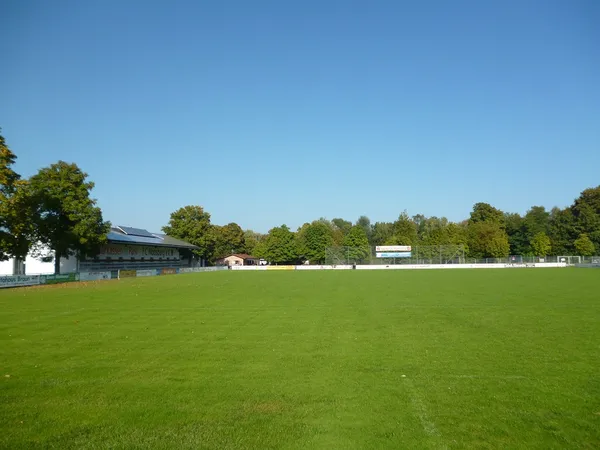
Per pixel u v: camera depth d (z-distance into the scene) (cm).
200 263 9906
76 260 5806
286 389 864
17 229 4028
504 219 12356
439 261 9038
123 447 608
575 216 10231
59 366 1052
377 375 962
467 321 1716
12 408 763
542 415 718
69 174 5138
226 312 2042
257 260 12606
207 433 654
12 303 2483
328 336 1427
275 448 603
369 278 5000
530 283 3766
